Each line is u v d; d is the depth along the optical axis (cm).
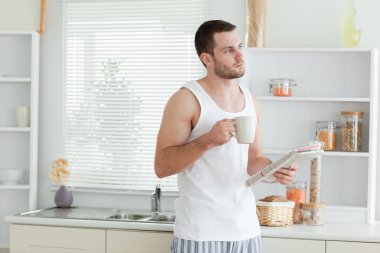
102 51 466
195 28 449
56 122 474
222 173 298
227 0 442
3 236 481
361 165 422
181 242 301
